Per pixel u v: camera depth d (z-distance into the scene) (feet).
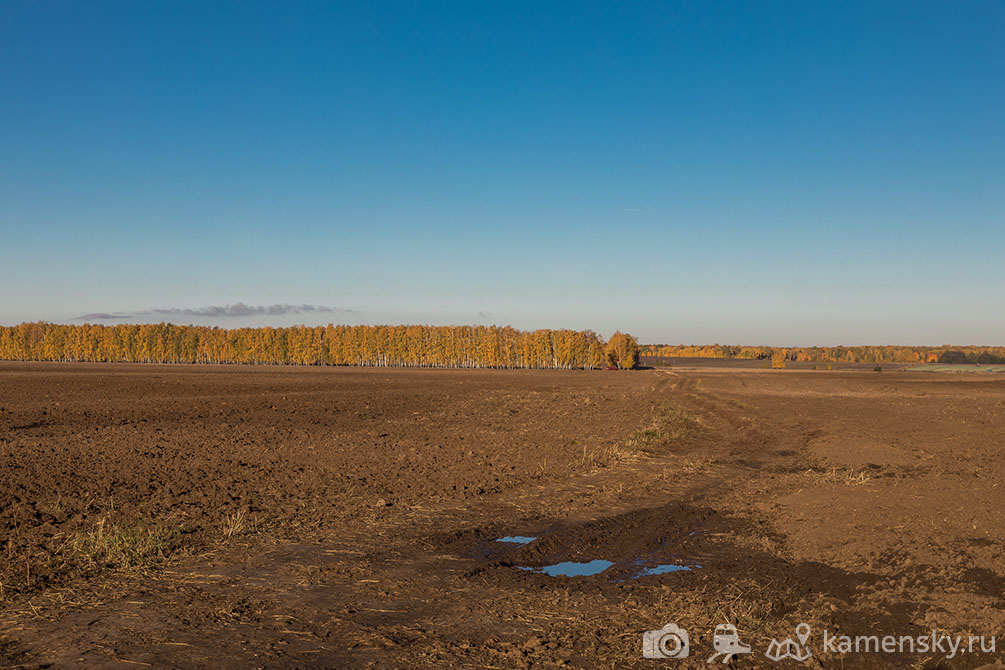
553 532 35.14
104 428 82.69
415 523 36.86
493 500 43.42
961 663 18.81
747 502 42.86
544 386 203.21
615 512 40.22
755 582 26.43
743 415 111.24
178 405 118.32
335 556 29.99
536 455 62.64
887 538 30.42
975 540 29.58
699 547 32.42
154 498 41.96
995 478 44.16
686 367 578.66
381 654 19.43
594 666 18.78
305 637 20.70
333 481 48.44
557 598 24.53
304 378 235.20
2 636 20.65
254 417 99.19
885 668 18.75
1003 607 22.18
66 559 28.60
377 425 89.86
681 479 51.78
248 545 31.45
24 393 143.54
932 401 149.59
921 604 22.98
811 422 96.99
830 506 37.47
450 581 26.71
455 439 74.49
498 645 20.17
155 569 27.66
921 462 57.36
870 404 138.82
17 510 37.81
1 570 26.96
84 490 44.19
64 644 20.01
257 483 47.37
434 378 255.29
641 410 113.19
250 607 23.40
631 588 25.81
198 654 19.35
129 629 21.22
